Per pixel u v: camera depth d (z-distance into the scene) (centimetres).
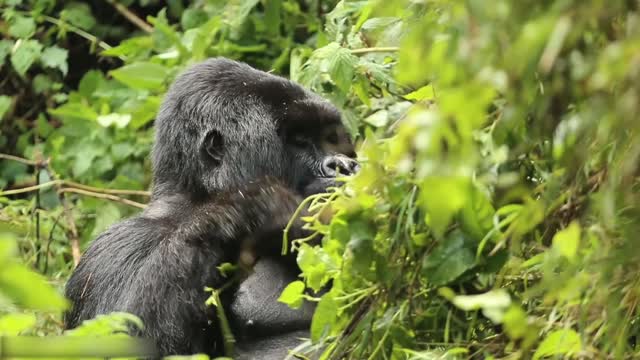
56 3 1540
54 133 1407
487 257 680
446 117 498
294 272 880
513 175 671
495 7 511
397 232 684
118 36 1532
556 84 578
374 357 721
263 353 878
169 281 861
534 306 687
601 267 596
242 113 912
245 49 1284
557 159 623
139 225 918
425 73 535
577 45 568
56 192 1327
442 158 528
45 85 1503
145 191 1316
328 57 988
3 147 1484
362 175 683
